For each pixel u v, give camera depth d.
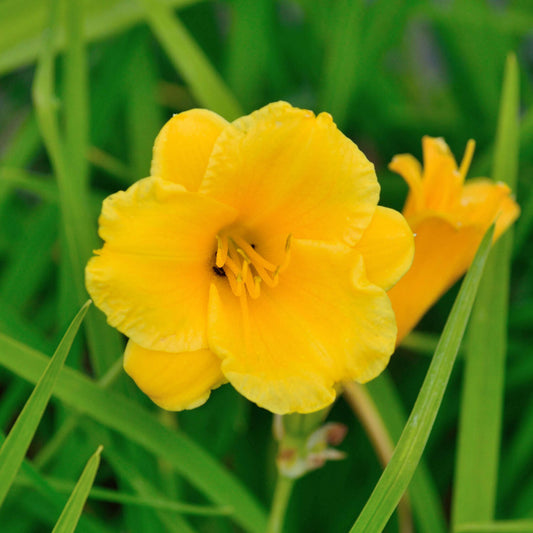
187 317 0.47
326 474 0.60
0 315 0.54
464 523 0.53
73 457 0.54
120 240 0.46
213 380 0.47
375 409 0.55
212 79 0.57
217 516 0.57
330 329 0.47
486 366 0.53
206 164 0.47
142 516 0.53
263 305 0.48
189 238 0.47
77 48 0.54
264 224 0.48
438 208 0.50
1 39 0.57
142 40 0.60
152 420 0.51
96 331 0.52
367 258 0.47
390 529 0.58
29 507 0.53
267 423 0.60
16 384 0.55
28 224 0.60
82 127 0.54
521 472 0.58
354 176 0.47
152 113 0.60
